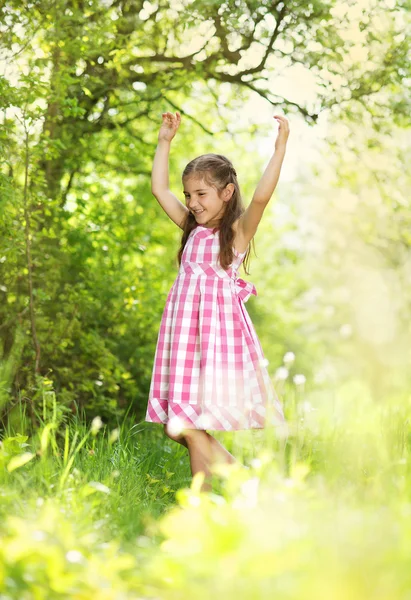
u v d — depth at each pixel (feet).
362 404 15.52
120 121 22.03
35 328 16.48
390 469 9.33
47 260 18.19
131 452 12.78
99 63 19.51
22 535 6.70
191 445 11.21
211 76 19.84
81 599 6.47
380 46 17.76
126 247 22.21
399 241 25.54
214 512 7.34
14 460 8.96
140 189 26.76
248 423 11.23
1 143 14.90
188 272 11.59
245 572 6.34
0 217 14.47
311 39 17.65
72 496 8.89
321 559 6.31
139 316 20.77
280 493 7.59
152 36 18.75
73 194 22.58
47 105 17.63
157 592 6.67
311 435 12.05
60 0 15.62
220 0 16.63
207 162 11.76
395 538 6.68
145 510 9.70
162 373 11.58
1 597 6.20
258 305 39.27
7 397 14.07
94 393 18.02
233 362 11.35
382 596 5.97
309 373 36.45
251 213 11.69
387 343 33.55
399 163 19.53
